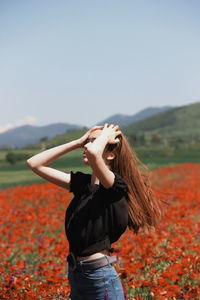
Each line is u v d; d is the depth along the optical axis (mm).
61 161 66938
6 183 34281
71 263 3408
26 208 15039
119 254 6570
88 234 3354
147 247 7270
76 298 3441
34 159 3650
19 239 9062
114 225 3418
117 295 3357
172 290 5113
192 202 14719
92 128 3672
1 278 6395
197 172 30781
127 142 3607
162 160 71250
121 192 3432
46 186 20703
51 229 10711
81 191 3539
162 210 3711
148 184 3662
